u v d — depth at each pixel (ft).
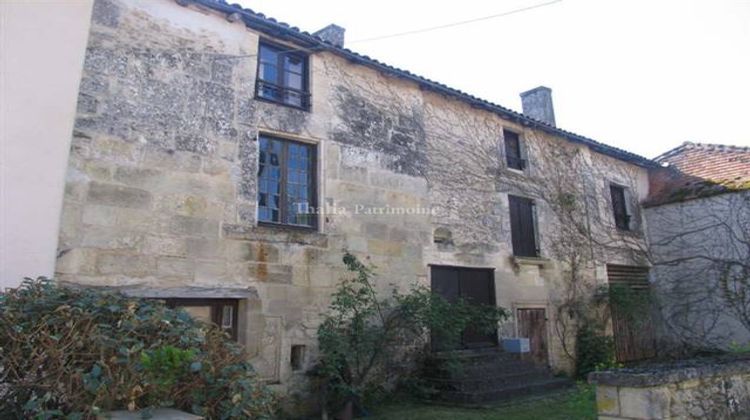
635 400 12.62
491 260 33.91
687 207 44.80
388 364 27.22
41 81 18.57
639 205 47.26
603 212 43.14
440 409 24.94
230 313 23.12
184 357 11.09
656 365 15.33
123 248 20.08
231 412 10.99
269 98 25.94
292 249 24.93
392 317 27.12
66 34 19.51
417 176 31.01
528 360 32.32
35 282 13.79
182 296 21.16
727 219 42.09
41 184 18.10
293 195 26.12
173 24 23.13
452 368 27.12
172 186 21.77
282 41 26.78
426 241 30.58
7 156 17.47
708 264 42.65
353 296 25.11
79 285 17.81
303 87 27.73
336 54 28.40
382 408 25.32
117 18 21.61
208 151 23.08
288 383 23.62
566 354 36.76
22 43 18.35
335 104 28.04
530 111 47.91
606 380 13.16
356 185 27.99
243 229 23.45
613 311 40.91
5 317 11.20
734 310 40.63
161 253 20.98
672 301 44.19
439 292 31.01
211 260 22.29
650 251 46.32
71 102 19.21
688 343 42.63
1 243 16.97
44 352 10.39
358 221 27.66
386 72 30.40
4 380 10.16
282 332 23.85
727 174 44.34
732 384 15.05
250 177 24.18
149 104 21.79
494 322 31.45
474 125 35.27
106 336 11.00
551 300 37.11
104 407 10.00
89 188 19.70
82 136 19.85
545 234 37.96
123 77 21.30
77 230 19.15
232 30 25.00
